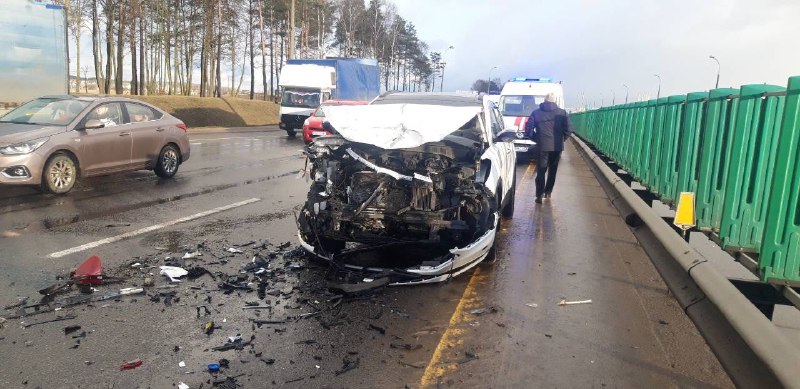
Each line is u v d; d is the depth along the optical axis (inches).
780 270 179.9
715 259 263.3
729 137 233.5
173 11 1658.5
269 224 298.8
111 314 171.8
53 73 717.9
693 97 298.2
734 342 149.8
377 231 221.9
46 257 225.1
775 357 124.3
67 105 385.7
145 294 189.5
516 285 214.7
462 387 136.9
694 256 201.6
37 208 317.1
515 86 745.0
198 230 280.4
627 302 199.5
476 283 215.6
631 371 147.4
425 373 143.6
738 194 214.7
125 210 322.7
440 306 190.2
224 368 142.1
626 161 528.7
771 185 188.5
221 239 264.1
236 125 1520.7
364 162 223.5
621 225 333.1
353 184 227.8
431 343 161.3
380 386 136.4
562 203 409.1
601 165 582.6
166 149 446.6
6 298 180.4
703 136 273.7
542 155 395.9
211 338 158.6
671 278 217.6
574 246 279.0
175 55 1759.4
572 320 181.5
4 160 327.6
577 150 1071.6
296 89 1058.1
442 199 220.8
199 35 1756.9
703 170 260.7
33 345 149.0
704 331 168.6
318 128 774.5
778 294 199.0
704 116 277.7
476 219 221.6
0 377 132.2
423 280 204.5
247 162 594.9
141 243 251.9
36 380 131.7
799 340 178.1
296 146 828.0
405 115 232.1
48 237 256.4
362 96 1275.8
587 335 169.8
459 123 226.2
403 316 180.4
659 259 243.3
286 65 1101.1
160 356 146.6
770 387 123.9
